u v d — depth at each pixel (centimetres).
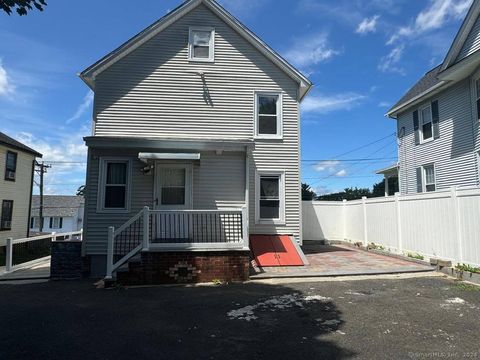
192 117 1207
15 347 476
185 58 1227
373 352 438
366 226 1438
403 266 973
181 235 1077
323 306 637
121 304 696
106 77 1191
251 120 1231
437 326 522
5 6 504
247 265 891
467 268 821
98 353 453
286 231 1217
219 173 1144
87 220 1071
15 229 2241
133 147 1036
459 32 1398
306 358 427
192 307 657
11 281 1049
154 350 461
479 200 807
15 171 2248
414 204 1079
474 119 1398
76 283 956
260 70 1254
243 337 500
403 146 1919
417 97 1706
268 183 1239
